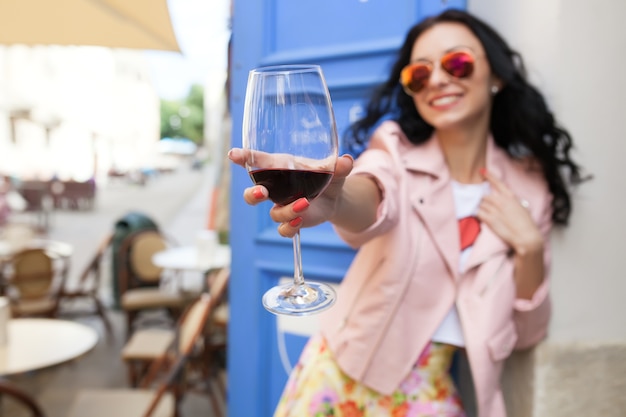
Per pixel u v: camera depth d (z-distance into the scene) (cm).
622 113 143
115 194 1855
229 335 198
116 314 545
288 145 72
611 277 147
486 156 139
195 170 3316
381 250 124
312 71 74
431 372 126
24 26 150
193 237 1041
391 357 122
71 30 150
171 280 561
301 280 80
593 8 143
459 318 127
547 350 145
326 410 127
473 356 120
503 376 162
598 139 145
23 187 1055
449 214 127
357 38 172
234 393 197
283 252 186
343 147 171
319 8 178
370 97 154
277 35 186
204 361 322
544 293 129
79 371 399
